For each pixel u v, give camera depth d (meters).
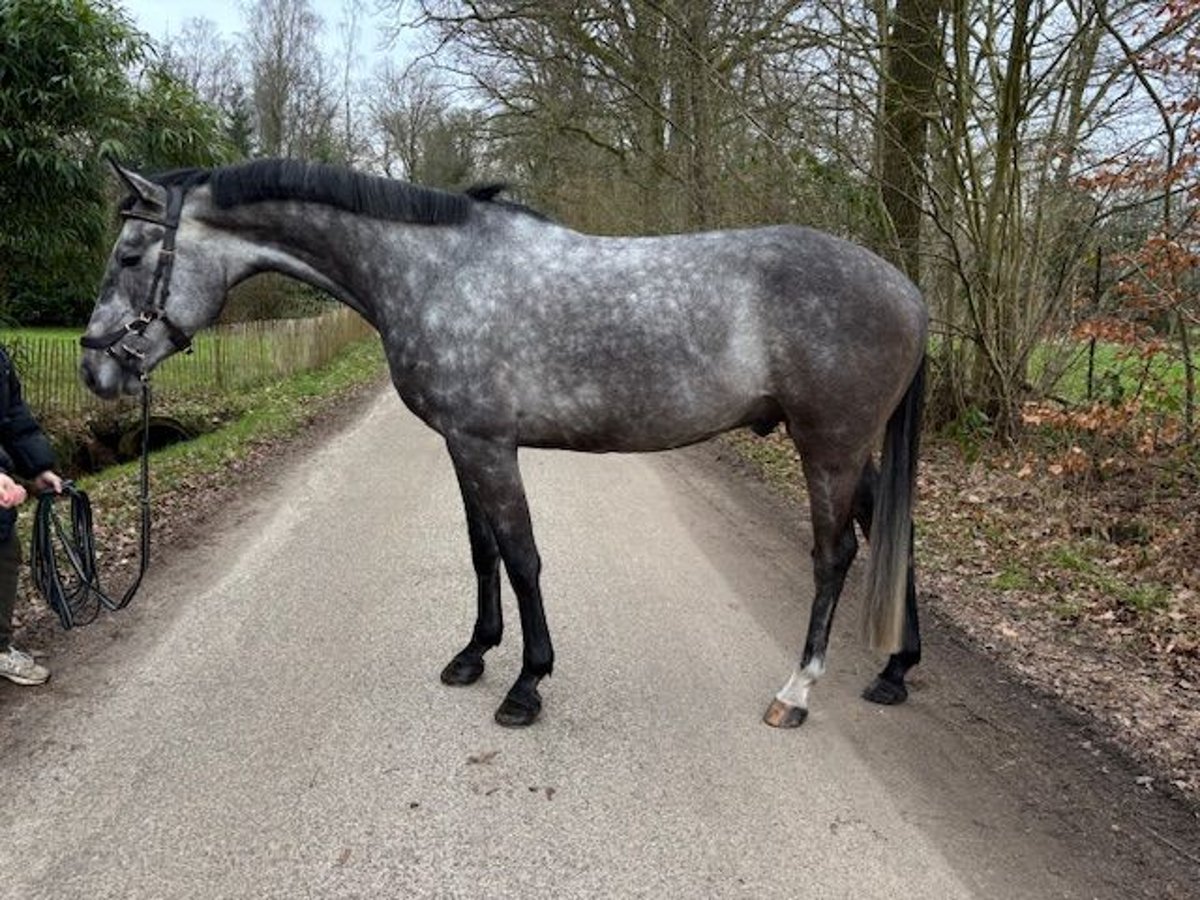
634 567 4.76
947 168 7.15
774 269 2.82
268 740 2.90
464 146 20.17
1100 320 5.28
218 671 3.40
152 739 2.89
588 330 2.82
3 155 6.52
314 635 3.75
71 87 6.43
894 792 2.68
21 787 2.61
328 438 8.70
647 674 3.46
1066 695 3.30
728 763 2.83
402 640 3.72
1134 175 5.58
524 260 2.88
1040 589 4.39
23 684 3.22
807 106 7.55
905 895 2.23
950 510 5.78
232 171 2.97
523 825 2.49
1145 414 5.43
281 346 13.42
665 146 11.72
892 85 7.14
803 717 3.08
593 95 12.81
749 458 7.74
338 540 5.14
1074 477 5.85
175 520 5.55
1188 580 4.38
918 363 2.99
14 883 2.22
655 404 2.85
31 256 7.46
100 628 3.79
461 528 5.39
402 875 2.28
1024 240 6.95
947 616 4.08
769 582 4.57
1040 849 2.41
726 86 7.89
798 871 2.31
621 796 2.64
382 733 2.97
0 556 3.10
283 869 2.29
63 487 3.13
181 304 2.99
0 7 6.22
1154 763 2.84
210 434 8.77
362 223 2.96
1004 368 7.09
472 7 11.02
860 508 3.26
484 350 2.85
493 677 3.41
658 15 9.41
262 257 3.06
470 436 2.92
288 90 31.38
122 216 2.98
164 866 2.29
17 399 3.08
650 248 2.92
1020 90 6.44
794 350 2.80
